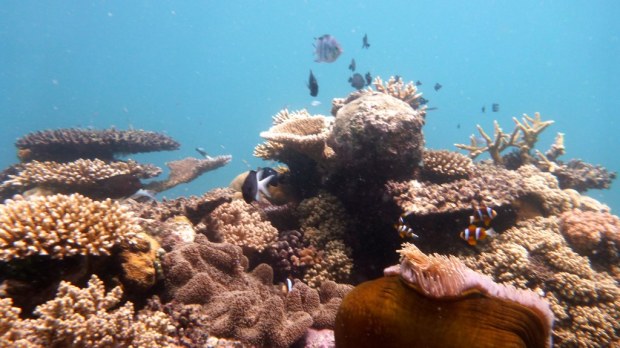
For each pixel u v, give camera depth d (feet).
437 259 1.10
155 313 1.96
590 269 3.31
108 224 2.20
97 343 1.63
